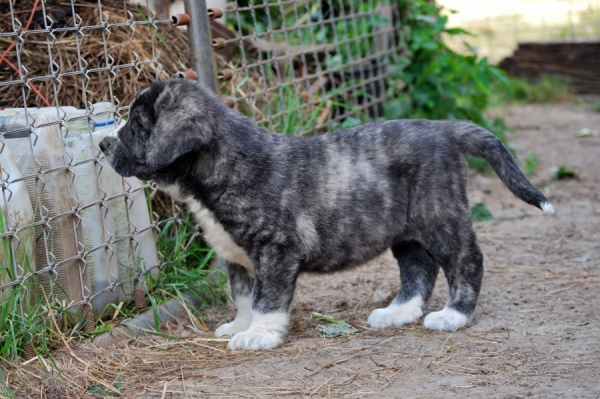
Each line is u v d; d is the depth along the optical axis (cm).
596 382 394
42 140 459
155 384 418
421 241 499
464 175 501
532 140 1232
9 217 432
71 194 477
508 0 1938
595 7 1852
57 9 622
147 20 593
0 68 600
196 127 438
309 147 489
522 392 384
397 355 446
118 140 466
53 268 455
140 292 520
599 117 1423
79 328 478
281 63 868
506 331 481
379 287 601
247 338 469
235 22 1008
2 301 434
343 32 992
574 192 907
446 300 560
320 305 563
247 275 508
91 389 412
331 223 480
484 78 1023
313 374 423
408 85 1006
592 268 623
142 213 539
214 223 475
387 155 491
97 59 615
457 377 409
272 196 465
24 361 436
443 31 1015
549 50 1658
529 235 731
